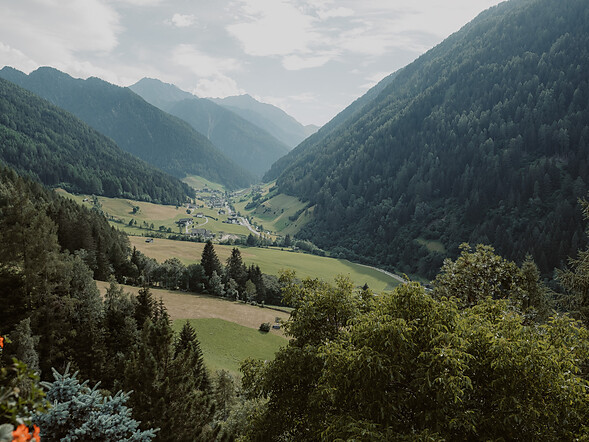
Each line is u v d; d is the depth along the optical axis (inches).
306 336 647.1
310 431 557.6
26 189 4726.9
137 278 4411.9
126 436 487.8
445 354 396.8
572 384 399.9
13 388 169.0
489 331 457.1
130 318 1733.5
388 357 426.0
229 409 1673.2
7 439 152.0
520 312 802.8
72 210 5556.1
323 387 466.6
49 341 1547.7
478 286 924.0
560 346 498.6
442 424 394.6
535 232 7283.5
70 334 1574.8
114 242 4857.3
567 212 7229.3
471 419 385.7
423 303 482.9
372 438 373.4
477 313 575.8
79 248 3750.0
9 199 1951.3
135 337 1680.6
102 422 460.1
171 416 824.3
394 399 428.1
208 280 4773.6
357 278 7583.7
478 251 991.6
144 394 807.7
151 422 783.1
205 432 965.2
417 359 439.2
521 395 403.2
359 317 514.9
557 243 6584.6
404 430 424.2
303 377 578.6
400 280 7800.2
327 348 488.1
